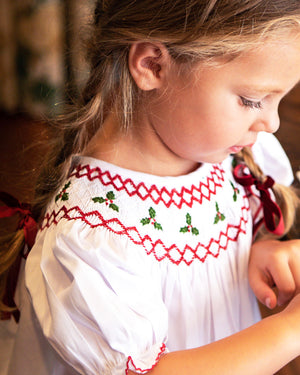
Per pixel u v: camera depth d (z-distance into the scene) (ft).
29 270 2.39
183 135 2.35
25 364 2.59
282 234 3.00
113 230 2.35
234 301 2.82
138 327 2.10
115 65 2.45
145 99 2.42
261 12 2.02
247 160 3.09
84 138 2.63
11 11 8.92
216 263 2.71
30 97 9.18
